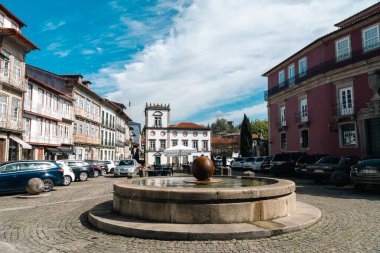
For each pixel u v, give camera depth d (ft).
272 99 103.76
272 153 103.40
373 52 62.03
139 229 17.13
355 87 66.13
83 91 125.59
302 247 14.90
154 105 198.80
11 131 72.90
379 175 34.99
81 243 16.21
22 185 41.22
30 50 80.84
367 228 18.62
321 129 75.82
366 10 73.15
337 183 43.37
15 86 74.64
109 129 164.55
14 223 21.48
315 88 78.59
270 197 19.36
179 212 18.20
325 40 74.33
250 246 15.07
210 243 15.65
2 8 69.77
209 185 25.68
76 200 33.65
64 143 106.52
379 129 61.52
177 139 197.67
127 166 83.82
